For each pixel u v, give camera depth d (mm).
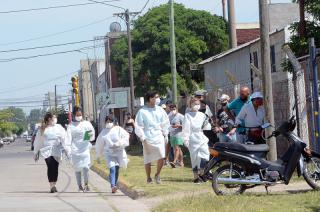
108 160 17375
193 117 17375
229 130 18047
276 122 20594
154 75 51344
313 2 19719
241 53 31812
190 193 14719
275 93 20625
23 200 15789
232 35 37344
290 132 13719
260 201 12484
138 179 19016
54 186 18094
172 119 23125
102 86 96375
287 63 19844
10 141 145500
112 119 17375
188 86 50531
